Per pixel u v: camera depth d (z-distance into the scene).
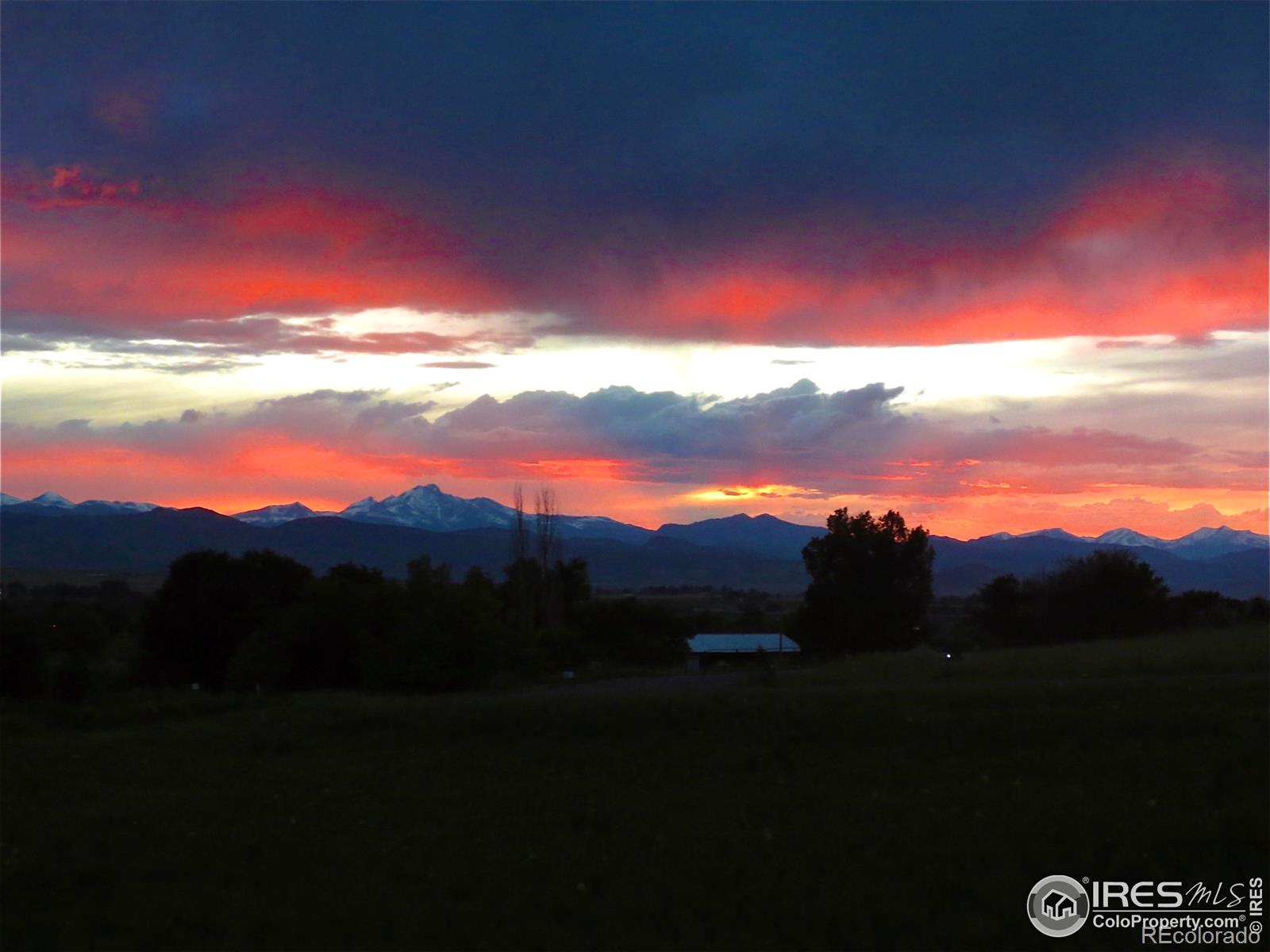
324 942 10.98
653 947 10.88
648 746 20.56
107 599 109.75
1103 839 14.06
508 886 12.52
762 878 12.77
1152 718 19.95
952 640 68.00
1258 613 64.06
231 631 58.28
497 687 40.19
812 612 73.44
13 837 14.84
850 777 17.81
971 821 14.93
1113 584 62.72
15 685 41.31
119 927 11.38
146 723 30.27
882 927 11.43
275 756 21.48
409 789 17.64
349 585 46.19
